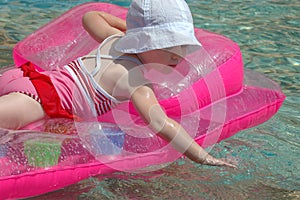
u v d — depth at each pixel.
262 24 8.69
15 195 4.28
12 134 4.55
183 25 4.79
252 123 5.47
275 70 7.14
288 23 8.75
